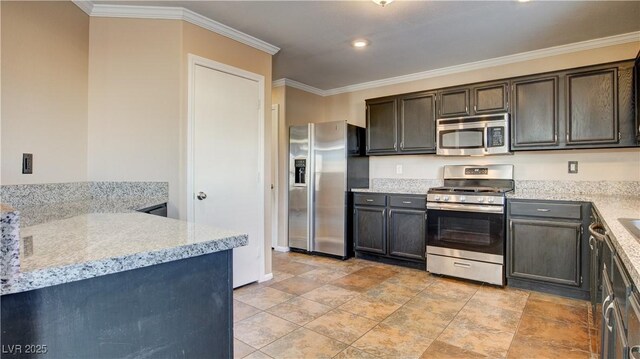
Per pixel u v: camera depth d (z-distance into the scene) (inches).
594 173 127.9
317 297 114.2
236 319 97.3
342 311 103.0
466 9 103.4
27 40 81.3
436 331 90.5
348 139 164.9
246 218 124.4
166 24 104.7
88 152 101.3
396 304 108.3
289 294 116.9
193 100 107.9
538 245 117.9
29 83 82.0
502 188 140.6
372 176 182.7
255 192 127.6
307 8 103.0
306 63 154.0
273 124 185.6
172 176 104.7
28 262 32.5
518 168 142.8
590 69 118.0
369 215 160.2
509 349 81.5
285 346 82.8
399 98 160.2
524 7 102.1
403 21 111.8
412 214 147.8
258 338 86.6
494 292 119.1
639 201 102.5
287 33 121.3
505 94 133.6
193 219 107.9
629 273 39.8
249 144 125.5
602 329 62.5
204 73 111.1
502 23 112.7
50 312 32.3
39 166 85.0
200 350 43.1
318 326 93.2
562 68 134.6
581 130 119.6
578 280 111.2
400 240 151.2
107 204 86.5
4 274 28.7
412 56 144.7
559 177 134.3
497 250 124.3
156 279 39.1
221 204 116.2
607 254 63.3
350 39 126.4
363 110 188.7
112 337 35.9
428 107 152.3
